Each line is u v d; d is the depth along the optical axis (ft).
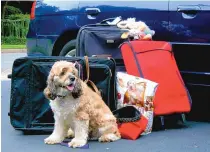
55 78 14.69
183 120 17.11
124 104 16.21
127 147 15.15
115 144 15.37
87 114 15.10
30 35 20.65
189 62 17.54
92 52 17.38
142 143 15.47
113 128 15.60
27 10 69.92
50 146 15.26
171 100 16.47
